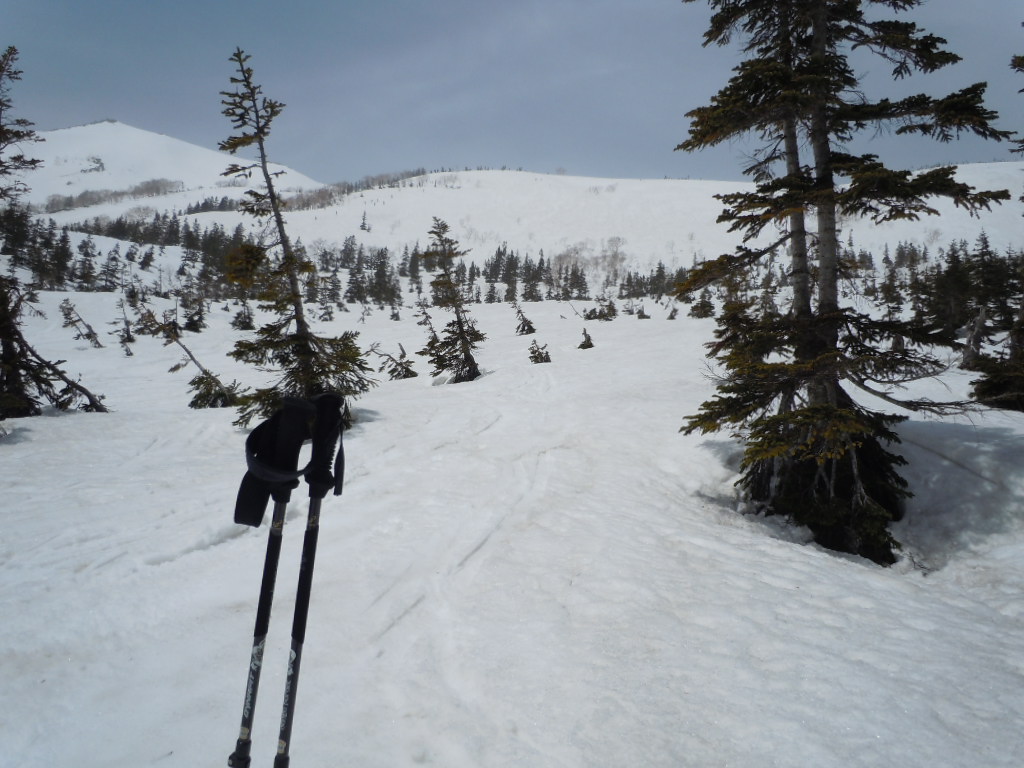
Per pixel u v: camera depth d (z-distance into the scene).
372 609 4.79
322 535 6.56
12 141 14.07
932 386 14.60
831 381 8.20
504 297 137.38
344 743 3.09
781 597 5.13
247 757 1.89
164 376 34.44
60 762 2.95
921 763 2.85
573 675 3.75
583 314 68.69
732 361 7.96
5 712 3.30
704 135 8.18
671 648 4.11
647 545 6.63
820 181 7.94
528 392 19.61
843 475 8.39
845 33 8.38
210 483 8.77
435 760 3.00
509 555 6.20
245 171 13.26
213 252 131.75
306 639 4.21
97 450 11.37
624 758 2.97
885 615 4.78
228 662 3.90
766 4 8.42
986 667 3.84
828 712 3.27
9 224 15.98
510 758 3.00
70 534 6.30
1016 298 29.66
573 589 5.27
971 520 7.95
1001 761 2.86
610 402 16.41
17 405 13.20
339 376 13.79
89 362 40.66
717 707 3.37
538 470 10.16
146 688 3.60
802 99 7.20
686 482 9.95
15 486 8.45
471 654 4.07
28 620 4.38
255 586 5.14
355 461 10.35
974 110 6.84
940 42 7.46
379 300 116.19
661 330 40.53
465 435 12.88
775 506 8.51
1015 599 5.88
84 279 94.56
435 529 6.89
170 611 4.63
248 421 13.39
